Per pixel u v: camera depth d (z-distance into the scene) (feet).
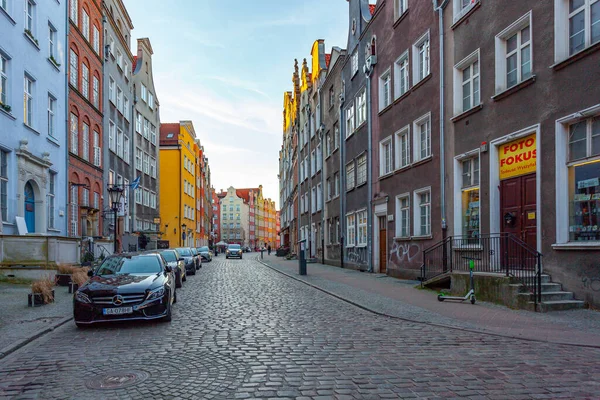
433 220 53.72
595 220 32.04
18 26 60.03
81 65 84.33
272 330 28.40
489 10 43.45
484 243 43.11
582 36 33.53
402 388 16.97
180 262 63.05
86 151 87.51
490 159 42.80
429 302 39.04
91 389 17.19
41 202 66.23
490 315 31.94
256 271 91.91
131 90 125.59
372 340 25.38
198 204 238.27
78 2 83.87
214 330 28.43
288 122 204.64
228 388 17.08
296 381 17.85
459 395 16.21
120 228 108.58
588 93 32.17
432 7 54.49
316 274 76.18
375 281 59.62
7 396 16.60
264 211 555.28
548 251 35.47
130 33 126.82
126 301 29.68
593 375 18.49
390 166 68.39
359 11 83.56
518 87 38.88
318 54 121.60
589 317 30.01
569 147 34.40
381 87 71.97
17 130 59.47
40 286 39.45
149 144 147.43
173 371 19.34
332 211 105.50
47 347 24.44
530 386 17.15
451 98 49.88
